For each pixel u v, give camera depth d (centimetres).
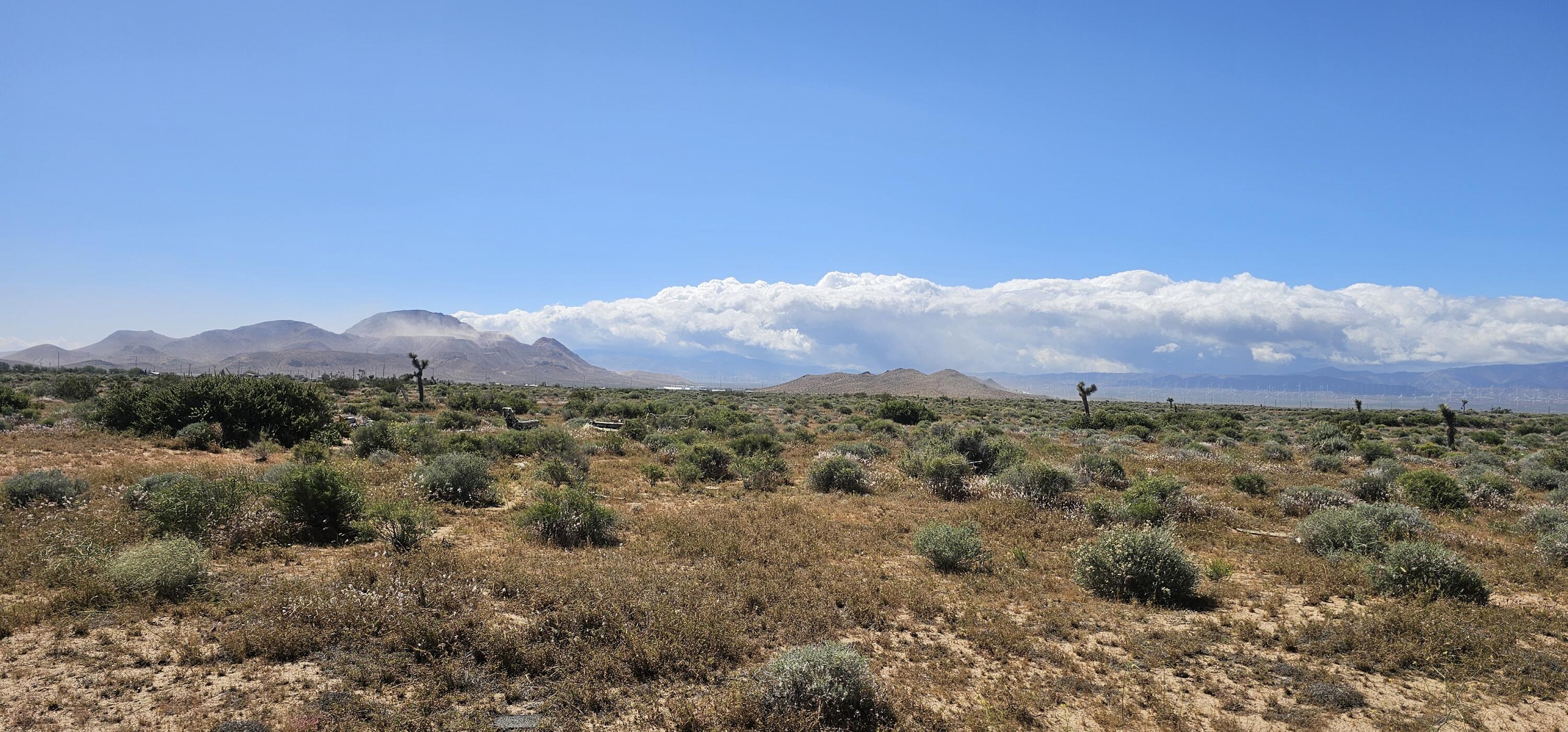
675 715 660
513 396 6088
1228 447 3597
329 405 3077
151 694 659
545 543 1285
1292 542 1503
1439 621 936
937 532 1284
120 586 890
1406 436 4681
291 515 1273
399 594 878
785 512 1652
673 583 1014
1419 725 695
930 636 909
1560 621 991
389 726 614
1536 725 703
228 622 827
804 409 7344
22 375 7975
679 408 5588
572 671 731
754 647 823
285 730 604
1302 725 694
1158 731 678
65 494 1411
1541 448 3969
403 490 1633
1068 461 2747
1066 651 870
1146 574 1078
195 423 2512
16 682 664
